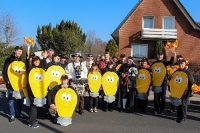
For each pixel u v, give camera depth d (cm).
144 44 2411
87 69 923
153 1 2412
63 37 2936
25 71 748
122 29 2447
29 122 734
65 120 728
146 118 838
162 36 2325
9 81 751
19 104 800
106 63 995
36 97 712
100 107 998
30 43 741
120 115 873
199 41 2347
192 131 702
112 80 911
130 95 912
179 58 873
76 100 736
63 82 739
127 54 2438
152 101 1151
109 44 2767
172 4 2388
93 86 902
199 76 1689
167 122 793
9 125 725
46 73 747
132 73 899
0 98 1162
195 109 984
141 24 2419
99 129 703
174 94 790
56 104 732
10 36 3184
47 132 667
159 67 879
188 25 2367
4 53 1873
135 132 683
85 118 823
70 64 863
